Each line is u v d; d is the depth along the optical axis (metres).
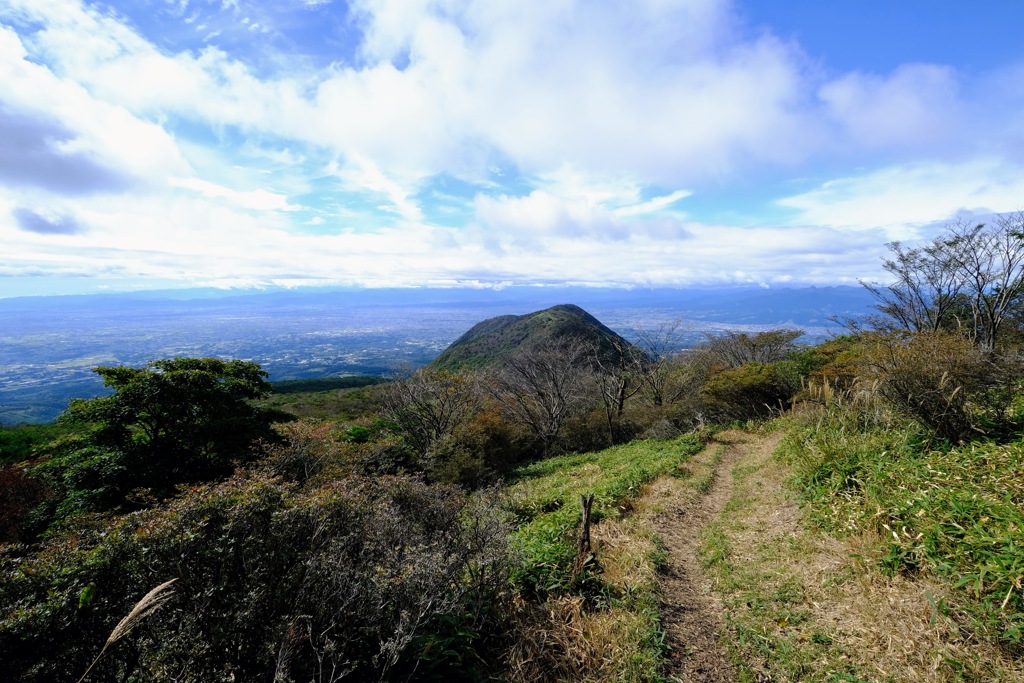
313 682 2.85
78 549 3.07
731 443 15.52
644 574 5.94
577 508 9.09
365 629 3.35
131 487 9.83
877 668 3.83
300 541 3.48
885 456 7.30
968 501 5.12
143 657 2.87
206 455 11.35
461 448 16.44
